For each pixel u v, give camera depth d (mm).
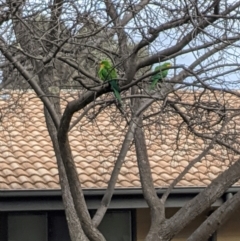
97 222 7520
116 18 6820
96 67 7895
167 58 6613
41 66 7637
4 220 11117
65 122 6891
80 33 7289
